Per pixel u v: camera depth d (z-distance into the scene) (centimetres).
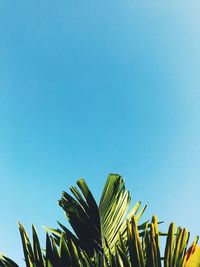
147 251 148
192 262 142
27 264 167
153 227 152
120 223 225
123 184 242
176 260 144
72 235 220
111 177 243
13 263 173
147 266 146
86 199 238
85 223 228
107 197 237
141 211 233
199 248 143
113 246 216
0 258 174
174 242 147
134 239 152
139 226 225
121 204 233
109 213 230
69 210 233
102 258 159
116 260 153
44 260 169
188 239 148
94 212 233
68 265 165
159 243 149
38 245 170
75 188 242
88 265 166
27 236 171
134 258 148
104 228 225
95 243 219
